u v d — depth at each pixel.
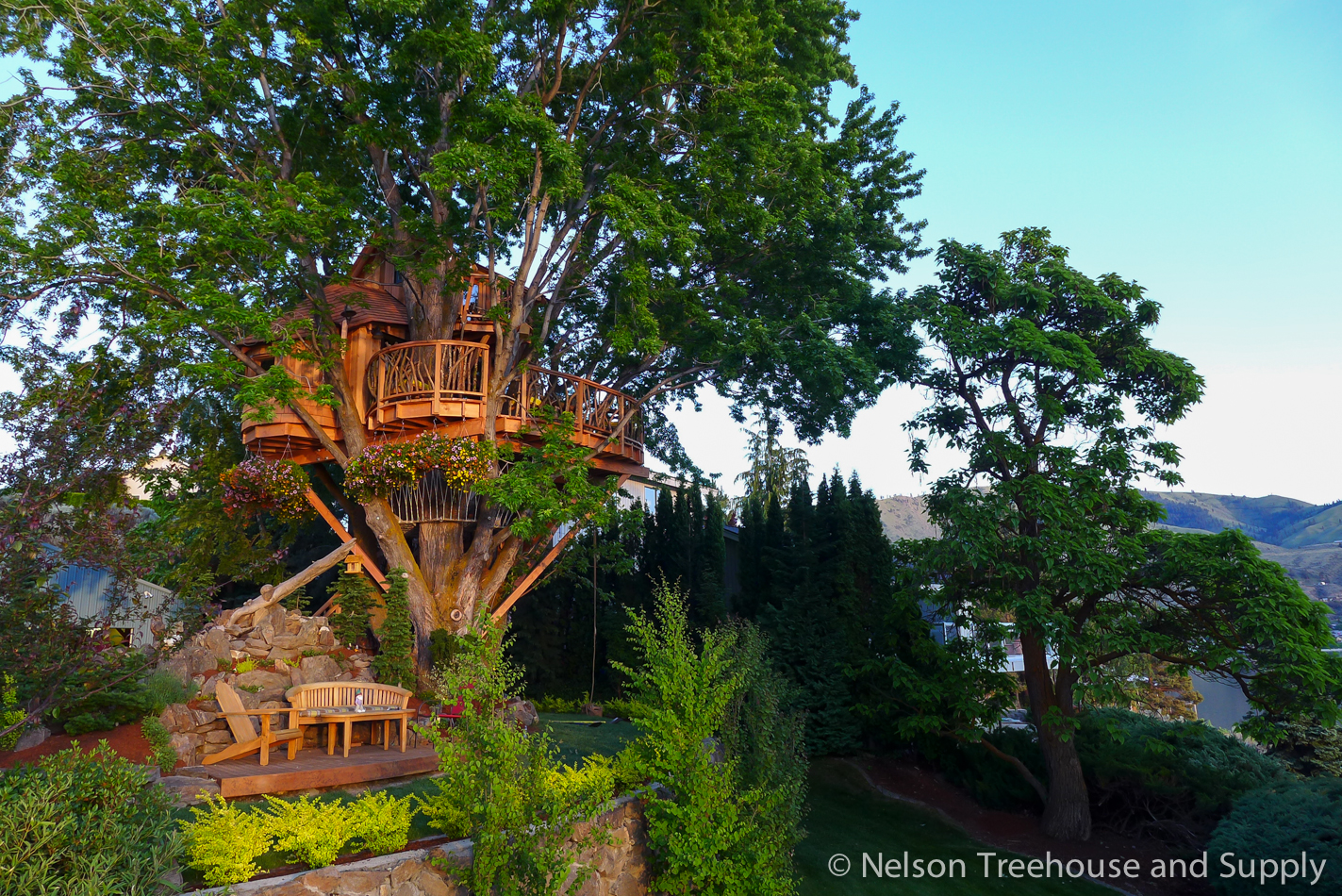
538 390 18.03
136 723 10.22
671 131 17.47
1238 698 37.50
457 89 15.34
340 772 10.48
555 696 22.72
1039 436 17.64
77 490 7.18
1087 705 19.55
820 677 20.61
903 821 17.09
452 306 17.59
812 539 22.27
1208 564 14.80
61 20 14.12
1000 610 17.70
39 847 5.34
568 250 17.59
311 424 16.50
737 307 17.19
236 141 16.45
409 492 16.66
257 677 12.43
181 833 6.46
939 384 18.70
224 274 15.16
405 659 14.22
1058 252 18.31
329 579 25.88
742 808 10.52
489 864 7.62
